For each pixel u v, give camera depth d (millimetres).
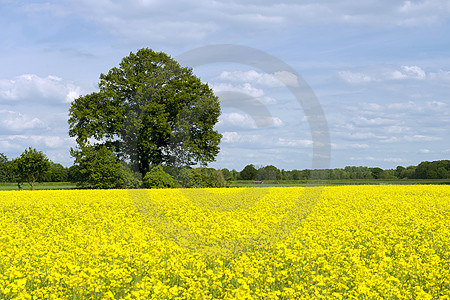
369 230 14273
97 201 23422
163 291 7141
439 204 21672
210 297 7488
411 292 8125
